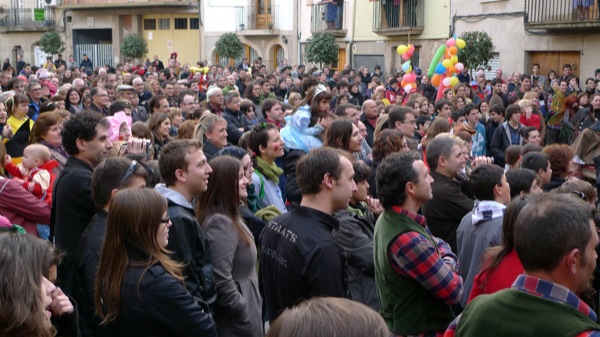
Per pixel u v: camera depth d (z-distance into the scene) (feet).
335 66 96.94
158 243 11.38
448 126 25.49
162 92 48.96
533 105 40.73
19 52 131.54
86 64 107.65
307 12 100.73
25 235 8.80
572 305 8.16
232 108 34.09
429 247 11.89
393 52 87.51
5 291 8.25
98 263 11.91
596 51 62.54
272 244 12.32
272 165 19.47
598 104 38.81
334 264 11.73
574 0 63.52
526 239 8.39
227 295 13.51
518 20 69.92
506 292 8.57
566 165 21.53
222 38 104.32
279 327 5.84
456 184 17.66
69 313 9.75
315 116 23.82
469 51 67.15
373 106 30.89
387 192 12.36
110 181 12.76
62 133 15.72
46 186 17.46
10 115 27.53
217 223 13.70
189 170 13.43
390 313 12.39
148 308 10.94
